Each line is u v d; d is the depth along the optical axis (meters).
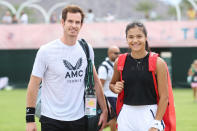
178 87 32.25
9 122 14.13
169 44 31.25
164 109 5.34
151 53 5.46
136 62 5.45
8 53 32.72
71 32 5.46
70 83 5.57
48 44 5.56
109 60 9.95
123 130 5.56
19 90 30.78
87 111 5.73
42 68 5.53
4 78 32.41
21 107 19.19
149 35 31.38
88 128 5.76
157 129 5.30
